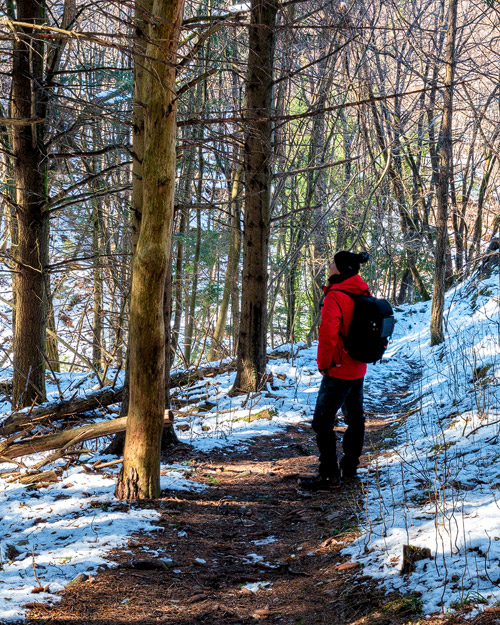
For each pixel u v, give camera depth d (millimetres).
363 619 2643
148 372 4625
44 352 8219
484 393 6359
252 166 8844
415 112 18438
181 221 17328
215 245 17844
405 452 5703
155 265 4449
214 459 6395
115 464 5754
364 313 4707
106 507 4500
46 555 3520
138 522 4180
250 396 9203
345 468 5230
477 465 4371
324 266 18734
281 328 24406
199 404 9023
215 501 4930
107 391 8000
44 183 8148
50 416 7426
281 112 12242
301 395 9719
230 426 7859
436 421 6797
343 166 19766
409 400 9711
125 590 3141
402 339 17594
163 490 5016
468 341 11523
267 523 4516
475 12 17766
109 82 11531
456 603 2451
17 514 4406
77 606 2889
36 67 7652
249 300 9289
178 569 3535
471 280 16234
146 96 4469
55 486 5082
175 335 11844
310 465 6090
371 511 4090
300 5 12625
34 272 8164
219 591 3289
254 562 3711
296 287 22906
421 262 26172
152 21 4336
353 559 3383
